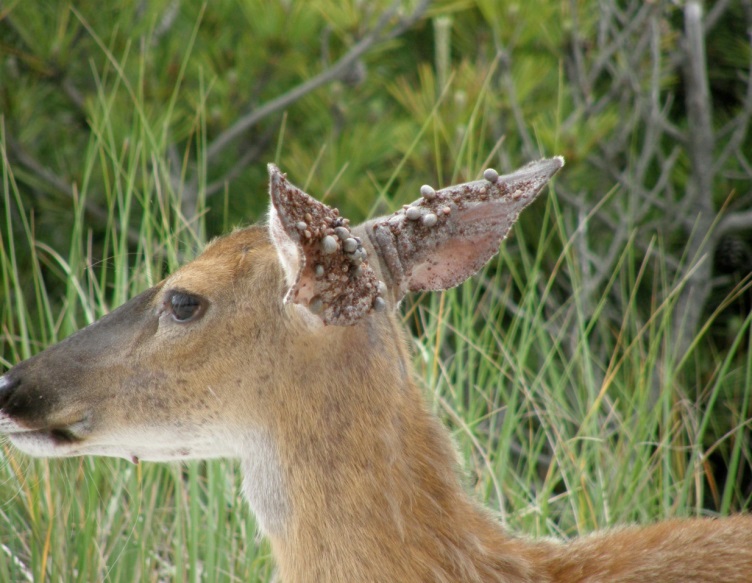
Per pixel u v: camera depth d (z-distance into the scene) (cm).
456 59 1775
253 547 1009
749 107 1781
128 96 1504
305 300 709
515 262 1644
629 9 1827
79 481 1055
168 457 830
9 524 1005
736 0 1966
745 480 1595
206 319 802
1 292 1459
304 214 684
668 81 1798
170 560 1135
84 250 1550
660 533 827
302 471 789
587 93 1673
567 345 1555
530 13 1591
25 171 1580
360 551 775
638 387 1139
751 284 1230
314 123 1650
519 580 792
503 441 1098
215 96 1614
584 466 1106
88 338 828
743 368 1612
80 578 948
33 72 1549
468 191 822
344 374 784
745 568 790
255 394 798
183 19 1633
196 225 1349
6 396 827
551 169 822
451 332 1497
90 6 1550
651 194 1716
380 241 805
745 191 1886
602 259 1719
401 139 1525
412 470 786
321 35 1675
